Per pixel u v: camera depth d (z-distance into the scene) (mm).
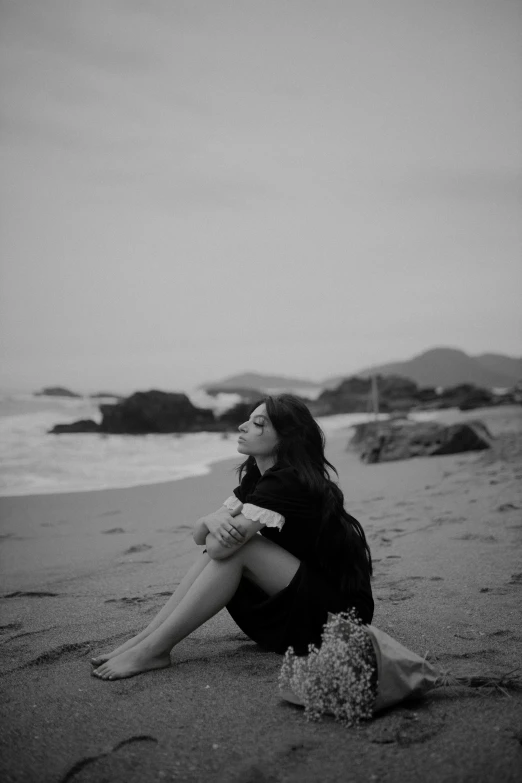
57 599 4172
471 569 4480
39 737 2385
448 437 11680
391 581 4285
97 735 2391
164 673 2916
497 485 7887
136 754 2258
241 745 2301
